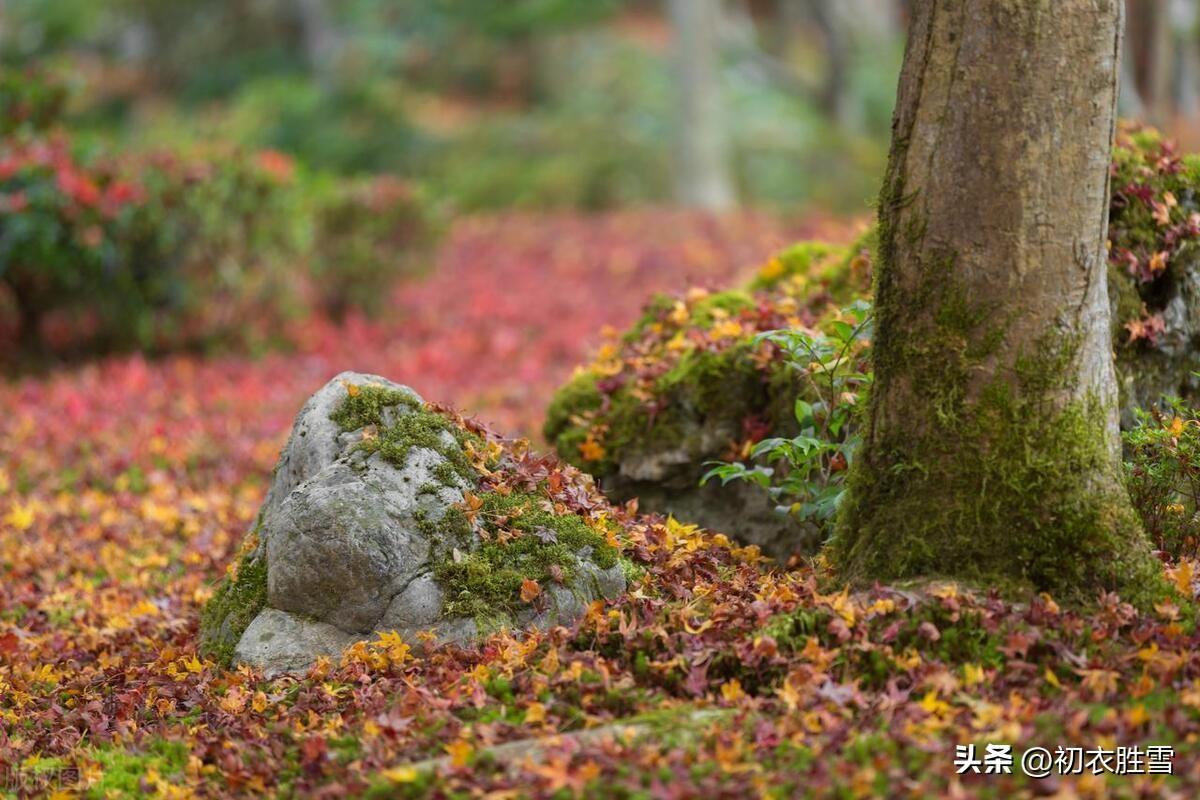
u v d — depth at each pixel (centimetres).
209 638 475
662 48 2792
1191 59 2539
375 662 431
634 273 1466
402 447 460
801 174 2252
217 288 1107
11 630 546
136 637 535
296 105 2391
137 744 414
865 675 384
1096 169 404
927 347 416
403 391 486
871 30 2547
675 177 2141
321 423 477
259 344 1134
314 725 401
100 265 1030
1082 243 406
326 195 1212
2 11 2767
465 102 2728
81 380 1018
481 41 2758
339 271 1233
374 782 351
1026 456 410
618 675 397
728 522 550
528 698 389
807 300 599
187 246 1071
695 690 387
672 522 503
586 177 2245
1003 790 321
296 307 1170
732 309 611
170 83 2792
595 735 359
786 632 398
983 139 402
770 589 440
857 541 436
